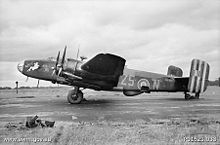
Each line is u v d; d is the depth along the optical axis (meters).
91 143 5.70
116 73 13.88
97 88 14.82
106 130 6.84
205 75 18.42
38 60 15.09
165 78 17.69
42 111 11.07
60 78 14.58
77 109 11.80
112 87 15.00
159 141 5.82
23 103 14.92
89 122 8.12
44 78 14.90
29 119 7.41
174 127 7.22
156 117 9.23
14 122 8.17
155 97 21.83
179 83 18.17
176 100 17.70
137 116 9.49
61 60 14.59
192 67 18.12
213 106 13.22
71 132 6.58
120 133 6.53
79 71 13.92
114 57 13.03
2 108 12.29
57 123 7.91
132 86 16.52
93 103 14.94
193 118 8.91
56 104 14.27
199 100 17.69
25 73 14.91
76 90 14.55
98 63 13.34
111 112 10.70
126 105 13.77
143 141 5.83
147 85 17.00
